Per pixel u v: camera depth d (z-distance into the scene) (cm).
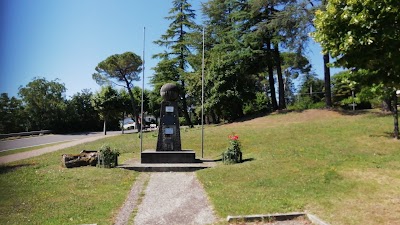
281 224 654
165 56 3375
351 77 678
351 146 1388
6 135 3441
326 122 2105
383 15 548
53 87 4641
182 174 1143
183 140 1920
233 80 2797
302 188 880
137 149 1727
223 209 735
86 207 764
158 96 3544
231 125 2577
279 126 2142
